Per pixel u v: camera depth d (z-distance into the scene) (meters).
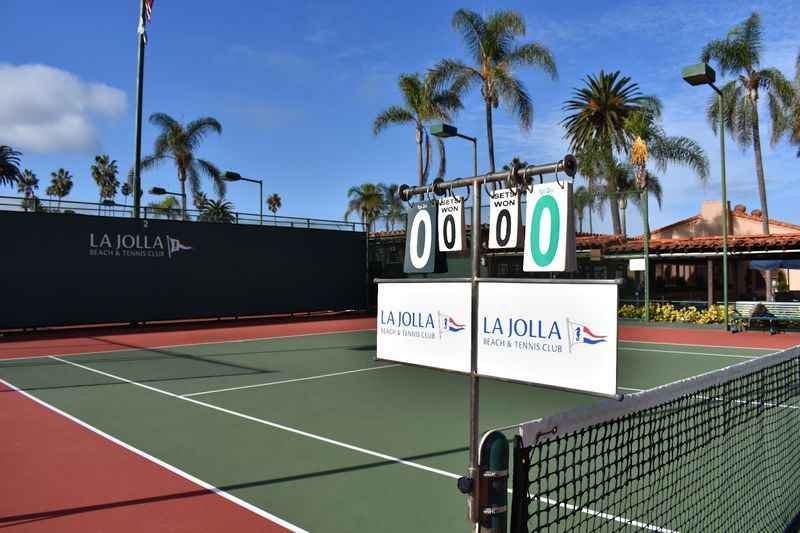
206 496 4.91
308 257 27.73
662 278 27.22
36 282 20.23
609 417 2.60
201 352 14.83
